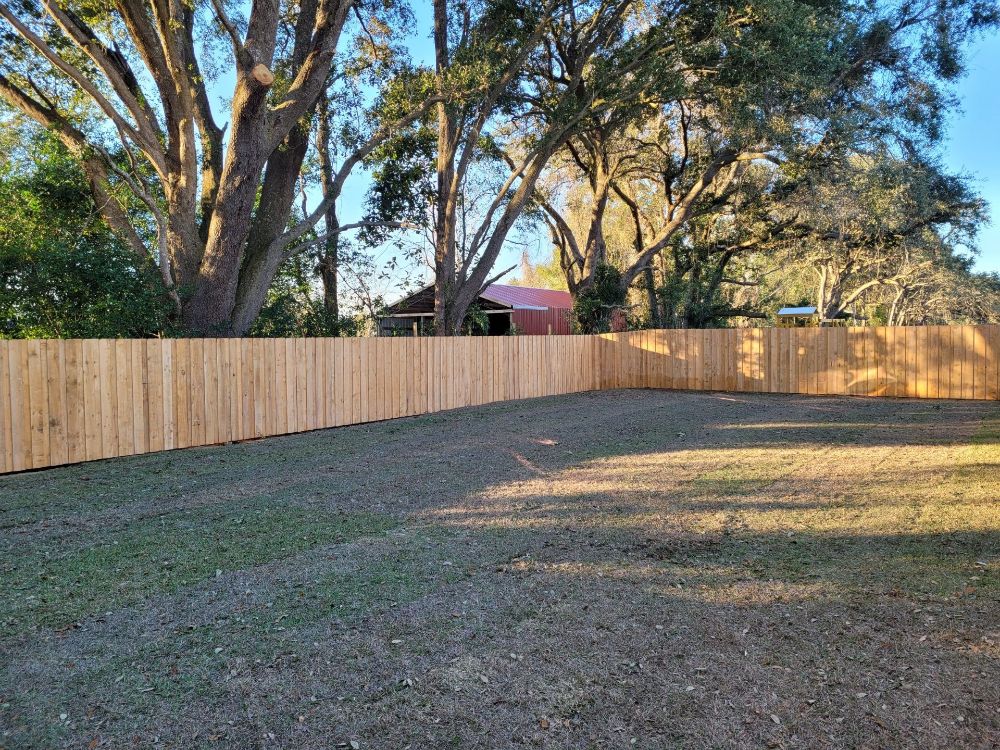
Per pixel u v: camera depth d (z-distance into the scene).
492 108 18.02
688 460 8.04
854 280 33.59
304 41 15.31
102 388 8.46
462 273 18.53
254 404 10.22
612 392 18.08
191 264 13.05
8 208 12.58
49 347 7.94
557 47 20.34
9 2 13.09
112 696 2.91
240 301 13.70
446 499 6.25
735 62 16.77
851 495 6.16
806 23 16.34
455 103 16.17
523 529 5.23
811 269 34.16
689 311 27.16
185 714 2.76
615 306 22.73
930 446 8.73
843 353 16.39
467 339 14.56
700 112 21.66
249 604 3.86
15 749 2.54
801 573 4.20
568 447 9.09
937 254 28.31
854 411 13.04
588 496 6.29
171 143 13.66
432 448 9.14
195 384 9.47
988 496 5.96
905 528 5.07
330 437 10.34
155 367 9.02
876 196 20.84
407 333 22.66
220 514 5.81
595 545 4.82
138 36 12.93
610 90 17.58
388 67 17.28
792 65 16.56
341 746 2.53
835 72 19.34
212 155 14.47
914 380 15.53
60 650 3.33
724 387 17.98
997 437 9.27
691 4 16.78
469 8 17.59
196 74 14.15
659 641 3.32
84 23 13.31
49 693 2.94
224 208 12.08
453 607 3.76
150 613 3.76
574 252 26.88
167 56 12.25
